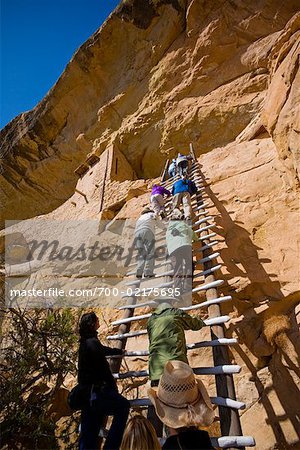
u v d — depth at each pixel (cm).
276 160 498
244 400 308
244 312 355
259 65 727
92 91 973
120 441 207
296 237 387
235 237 430
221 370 231
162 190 555
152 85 858
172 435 167
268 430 286
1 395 339
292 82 413
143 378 363
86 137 962
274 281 360
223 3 780
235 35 773
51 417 373
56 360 385
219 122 748
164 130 819
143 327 406
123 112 908
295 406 288
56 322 403
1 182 1155
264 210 443
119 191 746
